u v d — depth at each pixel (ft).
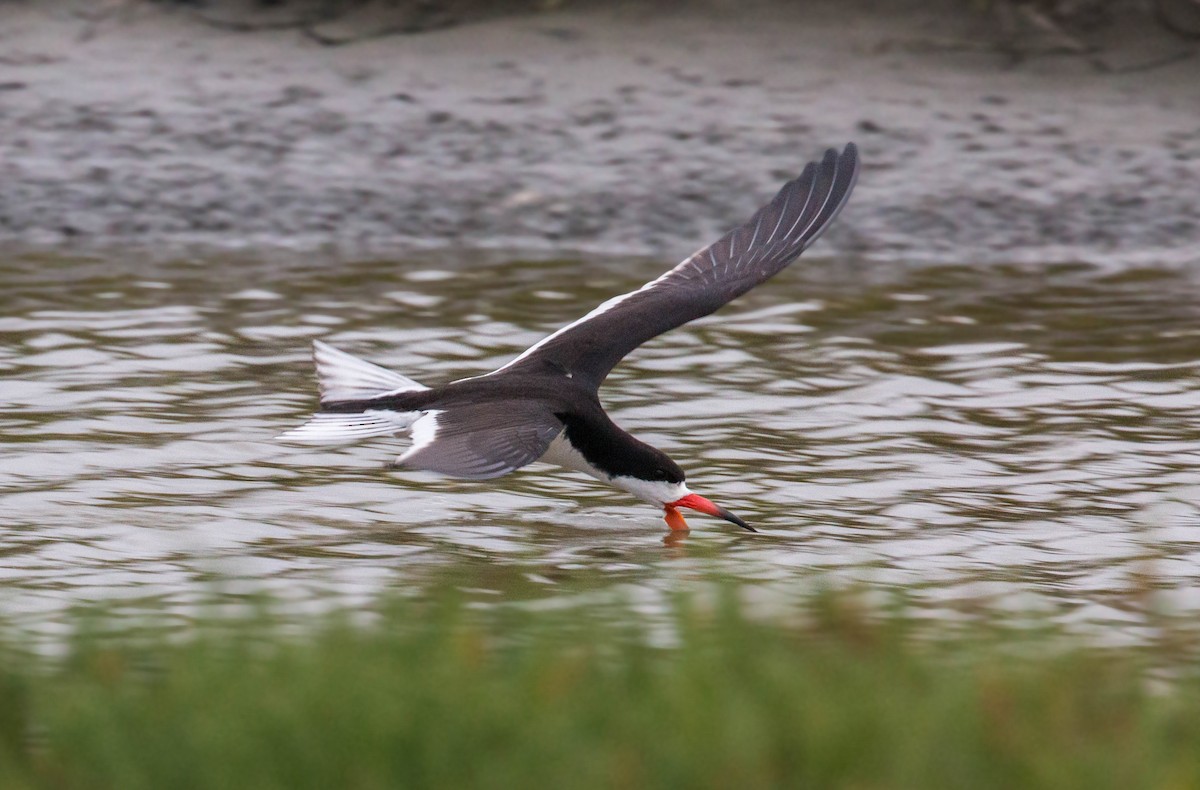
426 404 29.25
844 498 40.04
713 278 35.47
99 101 78.43
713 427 45.42
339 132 76.64
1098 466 42.45
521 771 23.11
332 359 30.40
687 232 69.26
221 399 46.88
